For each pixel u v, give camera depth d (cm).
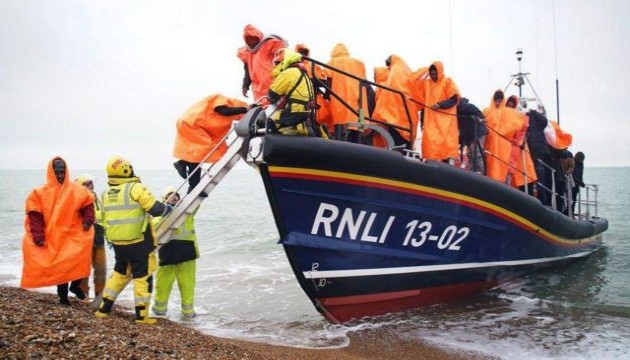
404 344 535
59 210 505
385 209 578
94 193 630
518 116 762
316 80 546
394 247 605
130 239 494
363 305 617
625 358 499
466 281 704
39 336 355
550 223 806
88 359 334
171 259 619
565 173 969
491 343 542
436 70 653
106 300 497
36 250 502
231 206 2728
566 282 867
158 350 381
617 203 2428
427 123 655
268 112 513
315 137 520
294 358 464
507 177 798
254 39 595
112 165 500
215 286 850
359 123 569
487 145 758
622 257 1101
